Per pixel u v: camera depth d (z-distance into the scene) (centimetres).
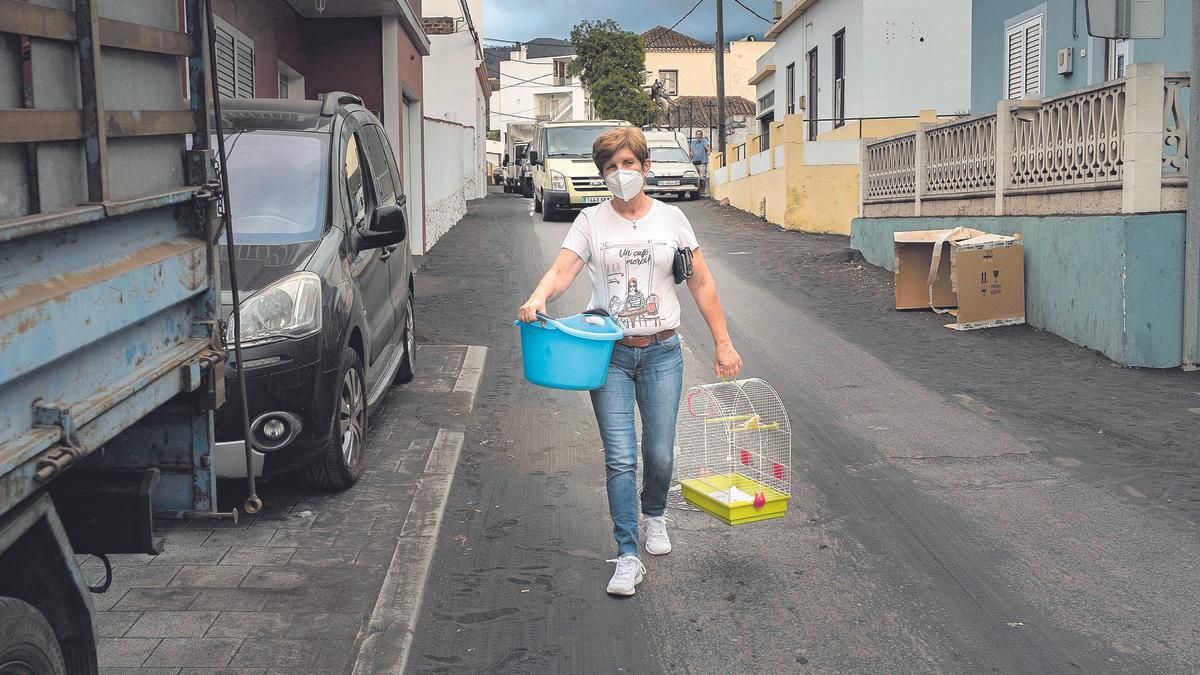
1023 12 1587
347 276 582
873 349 951
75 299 244
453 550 505
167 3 311
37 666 243
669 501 570
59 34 246
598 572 479
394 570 468
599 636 414
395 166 838
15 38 231
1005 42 1662
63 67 251
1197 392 784
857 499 566
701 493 495
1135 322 862
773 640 408
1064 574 463
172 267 302
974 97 1797
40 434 229
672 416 462
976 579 461
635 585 458
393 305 739
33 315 226
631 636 414
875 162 1535
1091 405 746
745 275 1427
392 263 754
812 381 832
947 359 906
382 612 426
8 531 230
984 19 1744
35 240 234
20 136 228
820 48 2625
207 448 326
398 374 824
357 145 702
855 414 734
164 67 310
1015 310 1040
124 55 283
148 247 294
